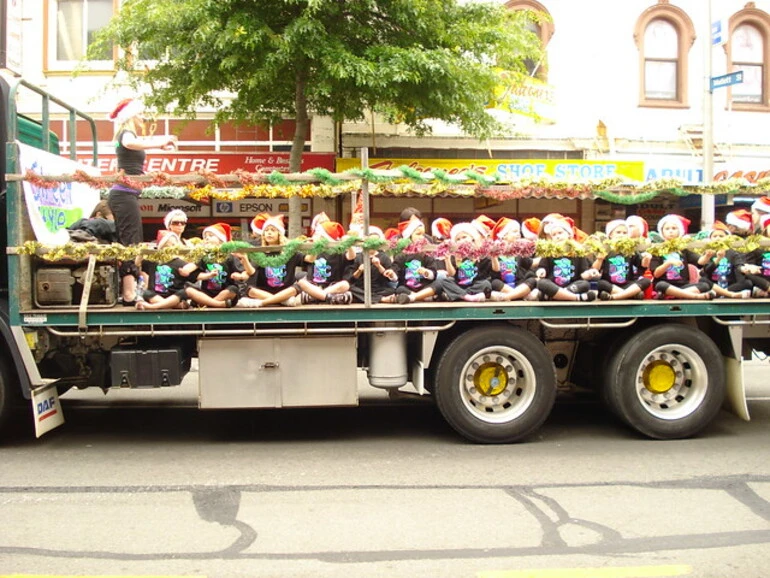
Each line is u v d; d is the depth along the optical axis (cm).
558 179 677
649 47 1716
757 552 430
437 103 1222
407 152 1638
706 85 1453
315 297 649
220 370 641
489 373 665
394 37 1227
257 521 476
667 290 680
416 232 662
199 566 409
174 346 654
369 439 686
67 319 615
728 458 620
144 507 502
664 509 499
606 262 683
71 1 1566
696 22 1719
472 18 1280
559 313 659
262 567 408
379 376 660
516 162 1617
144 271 657
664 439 680
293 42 1106
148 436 698
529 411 660
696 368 680
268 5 1142
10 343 617
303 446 661
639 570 404
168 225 650
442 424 744
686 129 1709
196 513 491
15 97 614
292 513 491
